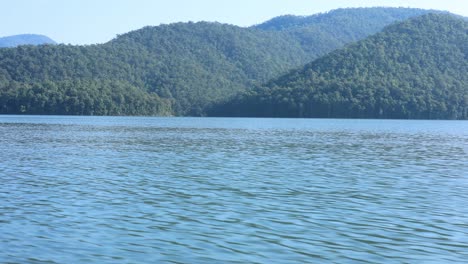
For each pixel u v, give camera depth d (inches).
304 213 1085.8
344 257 808.3
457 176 1625.2
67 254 810.8
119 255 808.3
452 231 954.7
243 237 904.9
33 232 923.4
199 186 1396.4
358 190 1360.7
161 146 2632.9
